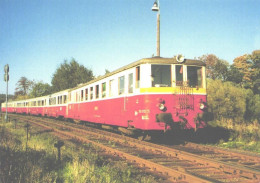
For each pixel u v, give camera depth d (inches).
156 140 479.5
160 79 406.6
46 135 523.8
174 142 459.2
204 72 430.6
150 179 219.9
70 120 995.3
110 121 530.3
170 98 402.0
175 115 398.3
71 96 868.6
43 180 201.2
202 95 420.8
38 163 249.1
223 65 1985.7
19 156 265.9
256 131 513.7
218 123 689.6
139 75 417.7
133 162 283.1
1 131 489.7
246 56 1871.3
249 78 1818.4
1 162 230.2
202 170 252.4
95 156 302.8
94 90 638.5
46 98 1298.0
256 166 275.9
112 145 405.1
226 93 860.0
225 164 267.1
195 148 387.9
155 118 393.4
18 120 1021.2
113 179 215.9
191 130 456.1
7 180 194.5
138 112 413.4
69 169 235.8
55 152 308.2
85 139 452.8
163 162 289.7
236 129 552.1
